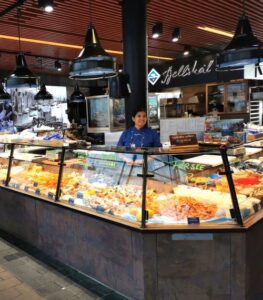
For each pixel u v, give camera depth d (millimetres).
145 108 4105
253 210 2297
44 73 10656
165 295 2201
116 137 7520
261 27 6172
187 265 2141
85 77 3693
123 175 2844
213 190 2570
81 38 6430
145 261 2184
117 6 4602
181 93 9055
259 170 3162
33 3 4406
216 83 7891
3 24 5363
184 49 7504
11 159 3854
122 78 4082
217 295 2148
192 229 2088
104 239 2496
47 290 2572
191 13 5098
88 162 3209
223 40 7066
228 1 4629
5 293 2537
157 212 2295
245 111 7461
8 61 8750
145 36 4137
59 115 11062
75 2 4426
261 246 2264
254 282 2215
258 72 6723
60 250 2994
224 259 2102
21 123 10094
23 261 3074
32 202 3256
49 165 3650
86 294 2504
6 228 3797
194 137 2553
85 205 2727
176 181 2672
